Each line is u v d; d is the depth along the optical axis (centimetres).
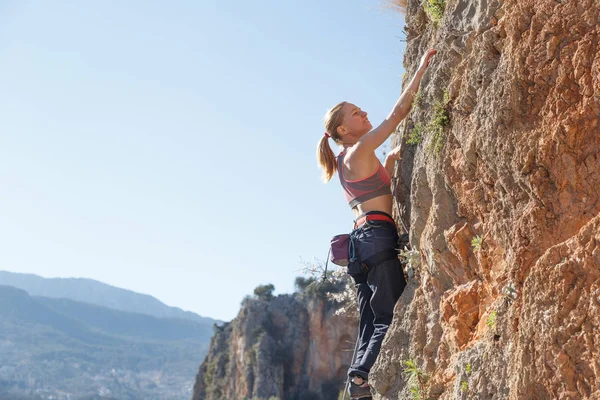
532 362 308
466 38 419
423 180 447
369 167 481
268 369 10506
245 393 10625
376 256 468
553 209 321
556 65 328
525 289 317
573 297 294
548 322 301
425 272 434
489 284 375
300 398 10269
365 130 508
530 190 333
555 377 296
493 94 363
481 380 349
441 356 407
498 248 367
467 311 388
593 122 308
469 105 395
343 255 486
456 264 409
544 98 334
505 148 349
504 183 352
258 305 11525
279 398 10112
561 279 299
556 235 318
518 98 346
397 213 505
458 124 403
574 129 314
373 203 481
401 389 434
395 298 467
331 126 511
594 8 317
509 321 334
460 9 444
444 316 404
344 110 508
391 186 516
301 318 11019
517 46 351
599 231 290
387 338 452
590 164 308
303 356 10775
